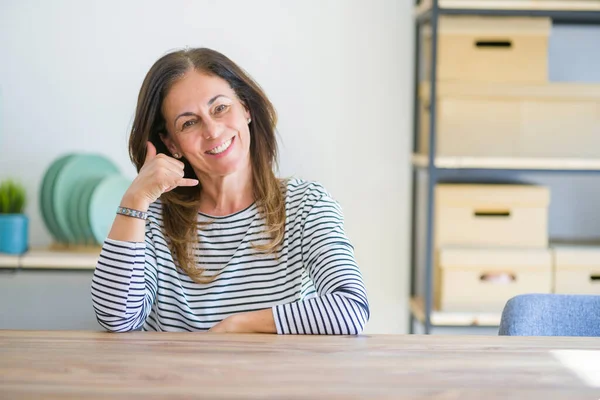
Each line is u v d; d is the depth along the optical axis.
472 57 2.89
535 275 2.89
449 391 0.99
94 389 0.98
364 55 3.14
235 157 1.58
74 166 2.95
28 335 1.28
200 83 1.57
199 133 1.57
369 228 3.21
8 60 3.08
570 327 1.55
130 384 1.00
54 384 1.00
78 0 3.08
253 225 1.63
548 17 2.89
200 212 1.65
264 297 1.60
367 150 3.18
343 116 3.17
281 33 3.13
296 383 1.01
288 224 1.62
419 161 3.01
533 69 2.89
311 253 1.55
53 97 3.10
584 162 2.85
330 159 3.18
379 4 3.13
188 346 1.20
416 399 0.95
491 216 2.93
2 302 3.01
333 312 1.38
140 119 1.62
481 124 2.89
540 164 2.85
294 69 3.14
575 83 3.14
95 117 3.12
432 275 2.93
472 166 2.84
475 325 3.03
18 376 1.03
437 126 2.89
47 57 3.09
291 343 1.23
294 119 3.16
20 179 3.11
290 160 3.17
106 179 2.92
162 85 1.59
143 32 3.10
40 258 2.78
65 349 1.18
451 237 2.91
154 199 1.48
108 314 1.44
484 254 2.87
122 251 1.44
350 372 1.06
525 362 1.13
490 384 1.02
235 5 3.11
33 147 3.11
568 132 2.90
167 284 1.63
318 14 3.12
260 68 3.14
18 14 3.07
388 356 1.15
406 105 3.17
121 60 3.10
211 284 1.61
